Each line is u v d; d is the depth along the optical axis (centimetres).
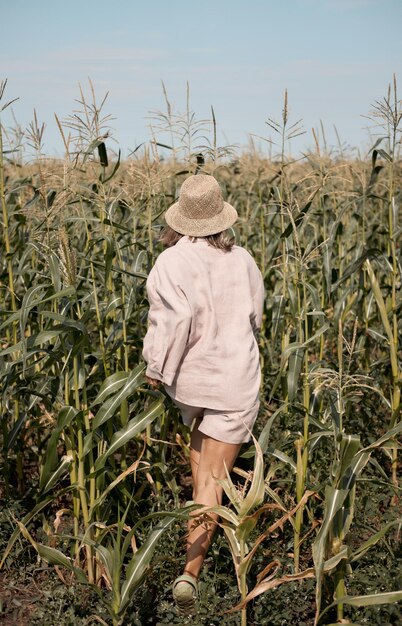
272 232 694
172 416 480
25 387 437
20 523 347
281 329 511
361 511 437
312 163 544
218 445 357
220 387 351
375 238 607
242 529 308
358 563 384
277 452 399
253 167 767
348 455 312
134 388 381
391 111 472
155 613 363
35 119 446
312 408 425
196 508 332
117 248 452
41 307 486
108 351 446
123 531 420
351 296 593
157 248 519
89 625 350
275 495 367
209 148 496
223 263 362
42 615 356
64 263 373
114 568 337
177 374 358
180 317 338
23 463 544
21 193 623
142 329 521
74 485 382
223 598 359
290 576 314
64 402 401
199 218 362
